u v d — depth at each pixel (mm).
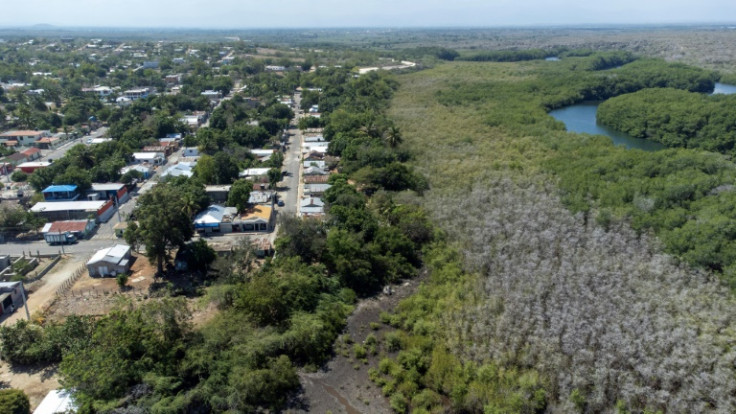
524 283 71125
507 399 52719
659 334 59281
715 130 139250
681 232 79625
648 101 175500
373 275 78875
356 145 131250
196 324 64188
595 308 64375
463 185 109625
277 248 81188
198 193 96375
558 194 101562
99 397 49062
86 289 72375
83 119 174375
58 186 102562
